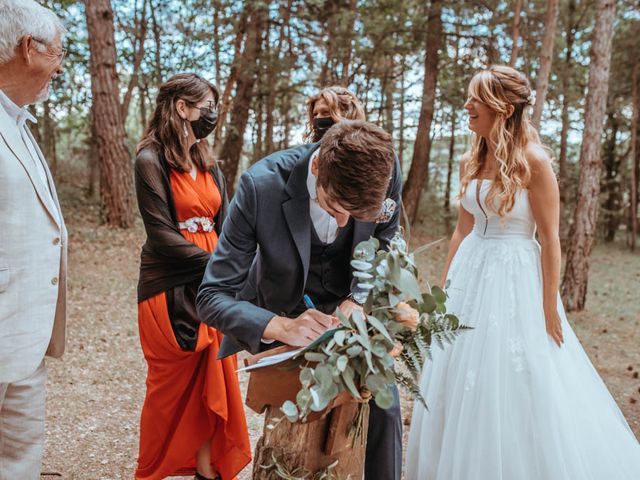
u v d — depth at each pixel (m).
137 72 12.73
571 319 7.03
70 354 4.63
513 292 2.51
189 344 2.53
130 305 6.07
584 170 7.30
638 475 2.40
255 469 1.71
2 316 1.91
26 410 2.11
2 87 1.89
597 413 2.50
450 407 2.53
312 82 13.83
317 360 1.42
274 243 1.76
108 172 9.50
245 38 13.16
